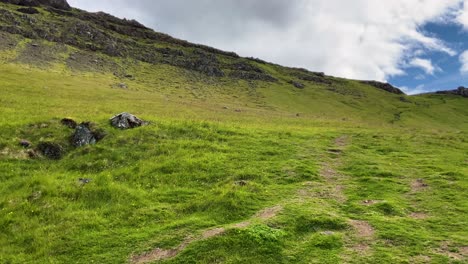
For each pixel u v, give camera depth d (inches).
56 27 6742.1
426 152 1612.9
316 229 749.9
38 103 2107.5
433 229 752.3
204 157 1253.7
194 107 3400.6
